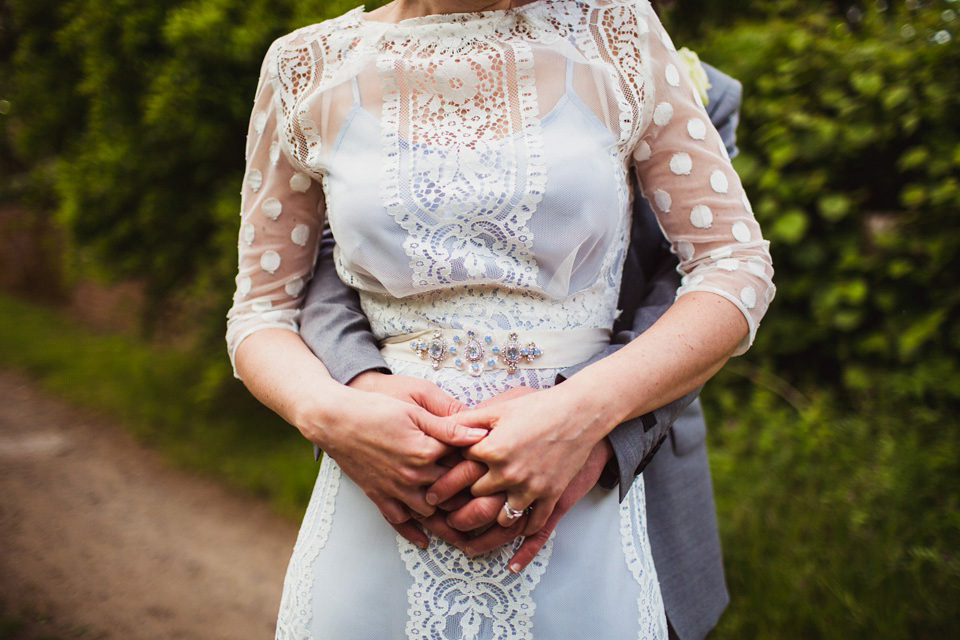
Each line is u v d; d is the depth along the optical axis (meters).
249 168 1.19
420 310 1.08
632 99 1.04
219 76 3.10
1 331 5.61
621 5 1.07
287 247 1.20
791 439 2.60
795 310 3.10
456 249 1.02
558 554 1.03
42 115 3.79
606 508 1.06
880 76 2.78
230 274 3.47
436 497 0.96
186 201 3.50
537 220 1.01
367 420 0.96
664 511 1.37
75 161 3.70
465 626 1.02
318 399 1.01
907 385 2.71
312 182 1.17
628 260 1.29
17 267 6.75
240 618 2.51
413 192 1.02
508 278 1.03
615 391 0.96
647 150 1.09
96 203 3.63
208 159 3.38
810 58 2.93
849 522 2.16
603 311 1.12
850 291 2.86
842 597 1.94
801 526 2.19
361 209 1.03
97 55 3.33
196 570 2.78
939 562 1.96
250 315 1.20
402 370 1.09
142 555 2.88
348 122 1.06
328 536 1.10
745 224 1.08
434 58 1.04
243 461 3.51
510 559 1.01
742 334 1.05
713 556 1.43
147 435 3.86
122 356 4.84
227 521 3.12
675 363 1.00
